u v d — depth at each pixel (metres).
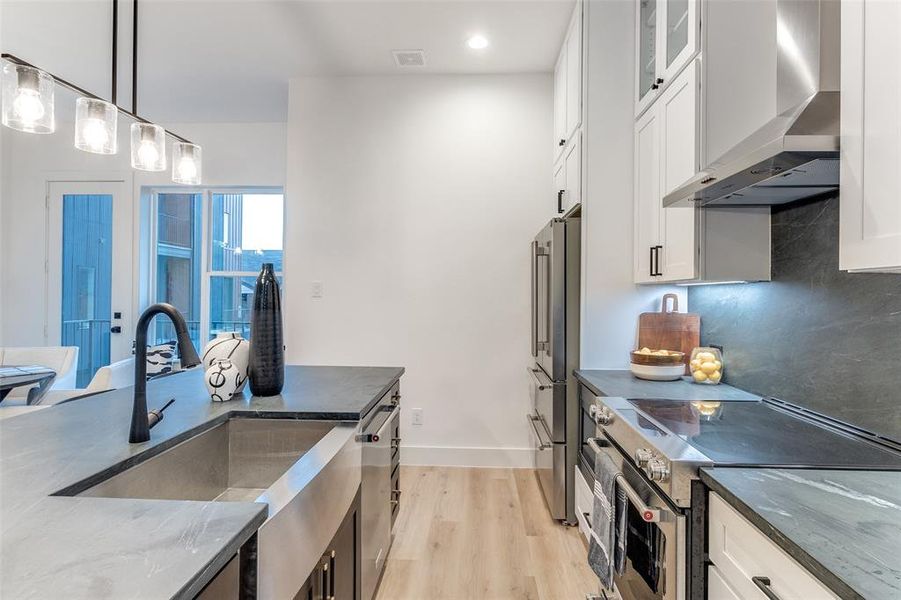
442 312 3.65
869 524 0.84
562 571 2.20
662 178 2.16
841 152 1.04
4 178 4.42
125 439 1.25
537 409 3.13
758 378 1.95
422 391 3.65
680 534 1.15
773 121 1.34
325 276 3.71
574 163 2.78
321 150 3.68
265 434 1.62
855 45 0.99
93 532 0.73
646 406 1.74
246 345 1.84
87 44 3.09
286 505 0.97
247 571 0.85
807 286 1.68
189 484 1.39
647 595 1.34
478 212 3.63
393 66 3.47
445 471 3.49
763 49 1.74
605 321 2.59
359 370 2.47
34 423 1.40
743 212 1.88
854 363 1.47
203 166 4.40
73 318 4.46
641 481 1.38
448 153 3.64
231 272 4.51
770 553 0.87
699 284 2.34
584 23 2.58
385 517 2.10
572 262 2.64
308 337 3.71
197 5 2.69
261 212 4.52
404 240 3.67
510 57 3.33
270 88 3.78
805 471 1.11
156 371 4.20
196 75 3.56
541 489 3.10
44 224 4.44
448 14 2.79
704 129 1.80
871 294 1.41
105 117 1.86
